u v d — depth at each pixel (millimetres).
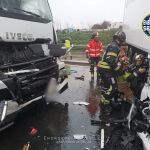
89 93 7691
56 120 5477
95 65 10242
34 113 5848
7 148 4320
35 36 5789
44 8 6398
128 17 8609
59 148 4312
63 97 7211
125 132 4129
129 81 5191
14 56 5172
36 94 5312
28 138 4672
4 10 4953
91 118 5578
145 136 3395
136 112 3869
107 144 4090
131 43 7707
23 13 5516
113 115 5469
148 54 5004
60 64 6500
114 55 5441
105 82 5578
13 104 4426
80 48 21297
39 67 5496
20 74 4852
